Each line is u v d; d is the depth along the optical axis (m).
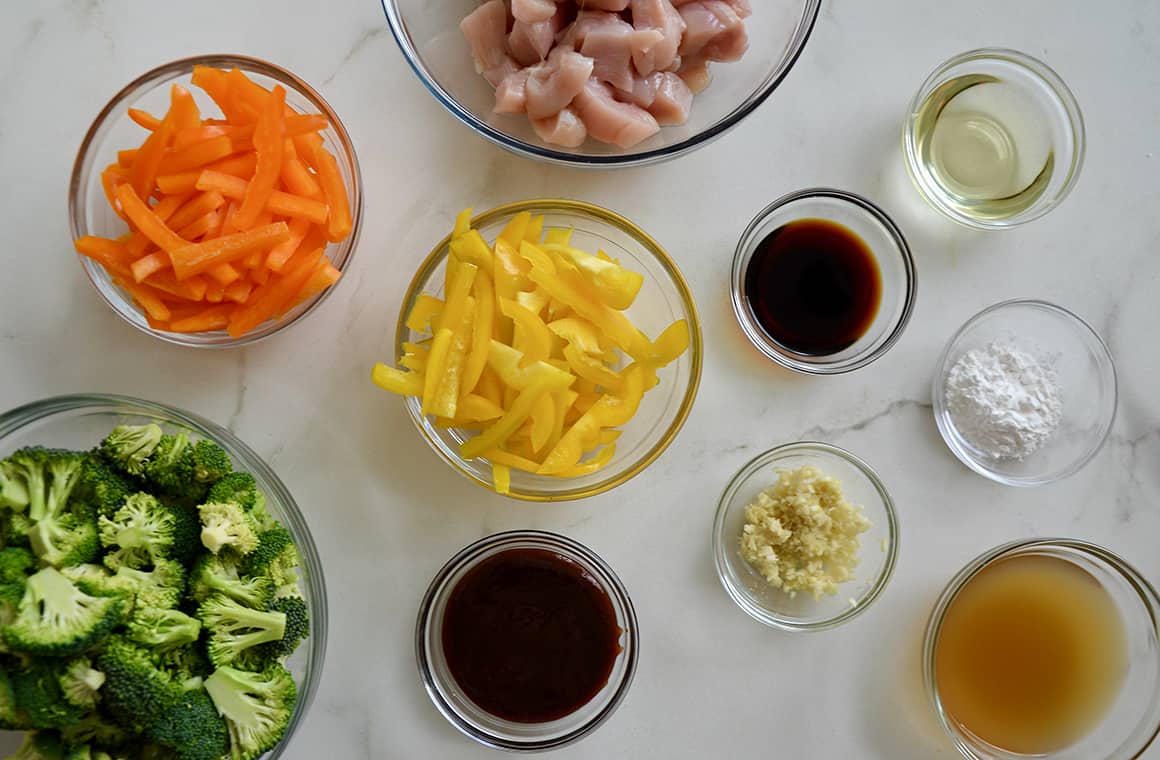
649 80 0.51
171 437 0.49
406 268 0.55
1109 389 0.56
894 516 0.55
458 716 0.54
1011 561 0.56
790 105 0.56
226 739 0.49
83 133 0.55
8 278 0.54
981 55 0.55
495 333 0.52
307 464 0.55
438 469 0.55
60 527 0.47
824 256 0.56
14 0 0.54
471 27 0.51
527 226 0.52
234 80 0.50
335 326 0.55
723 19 0.51
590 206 0.53
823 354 0.55
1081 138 0.55
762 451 0.56
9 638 0.44
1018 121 0.56
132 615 0.46
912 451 0.56
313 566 0.52
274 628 0.49
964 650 0.56
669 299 0.55
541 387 0.49
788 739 0.56
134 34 0.54
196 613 0.48
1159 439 0.56
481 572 0.54
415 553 0.55
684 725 0.55
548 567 0.54
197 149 0.49
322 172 0.51
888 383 0.56
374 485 0.55
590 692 0.54
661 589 0.55
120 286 0.52
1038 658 0.56
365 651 0.55
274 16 0.54
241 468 0.51
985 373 0.55
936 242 0.56
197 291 0.50
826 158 0.56
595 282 0.50
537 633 0.54
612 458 0.54
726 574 0.55
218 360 0.55
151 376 0.55
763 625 0.56
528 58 0.52
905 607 0.56
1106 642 0.56
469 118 0.51
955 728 0.56
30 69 0.54
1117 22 0.56
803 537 0.54
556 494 0.53
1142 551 0.56
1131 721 0.56
